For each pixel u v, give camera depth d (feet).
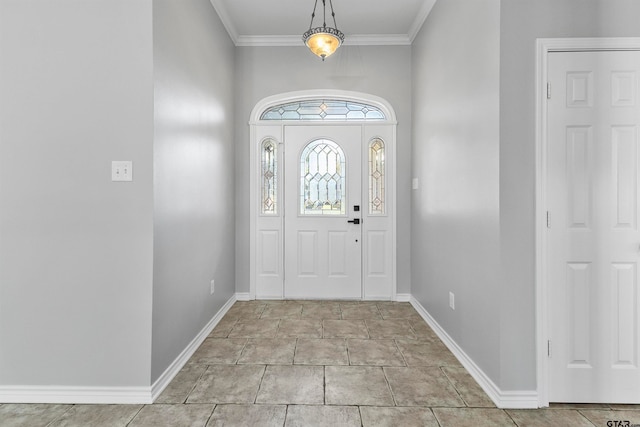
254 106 12.69
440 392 6.64
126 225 6.26
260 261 12.84
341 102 12.85
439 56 9.44
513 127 6.22
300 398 6.41
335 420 5.79
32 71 6.23
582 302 6.27
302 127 12.77
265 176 12.87
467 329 7.59
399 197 12.60
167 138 6.84
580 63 6.19
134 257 6.27
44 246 6.28
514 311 6.24
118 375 6.30
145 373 6.30
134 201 6.25
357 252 12.77
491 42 6.47
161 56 6.55
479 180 7.02
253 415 5.90
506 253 6.24
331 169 12.82
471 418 5.87
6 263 6.28
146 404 6.22
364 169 12.71
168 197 6.91
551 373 6.30
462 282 7.87
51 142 6.25
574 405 6.26
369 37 12.42
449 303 8.65
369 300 12.72
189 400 6.34
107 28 6.22
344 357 8.08
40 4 6.21
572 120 6.21
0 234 6.28
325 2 10.30
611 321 6.25
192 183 8.23
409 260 12.62
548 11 6.17
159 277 6.55
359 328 9.93
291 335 9.38
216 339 9.09
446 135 8.90
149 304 6.28
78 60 6.22
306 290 12.82
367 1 10.30
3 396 6.28
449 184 8.68
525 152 6.23
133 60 6.21
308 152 12.84
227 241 11.51
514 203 6.24
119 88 6.22
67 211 6.27
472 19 7.32
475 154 7.20
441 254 9.26
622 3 6.16
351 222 12.77
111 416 5.87
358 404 6.24
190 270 8.15
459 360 7.94
